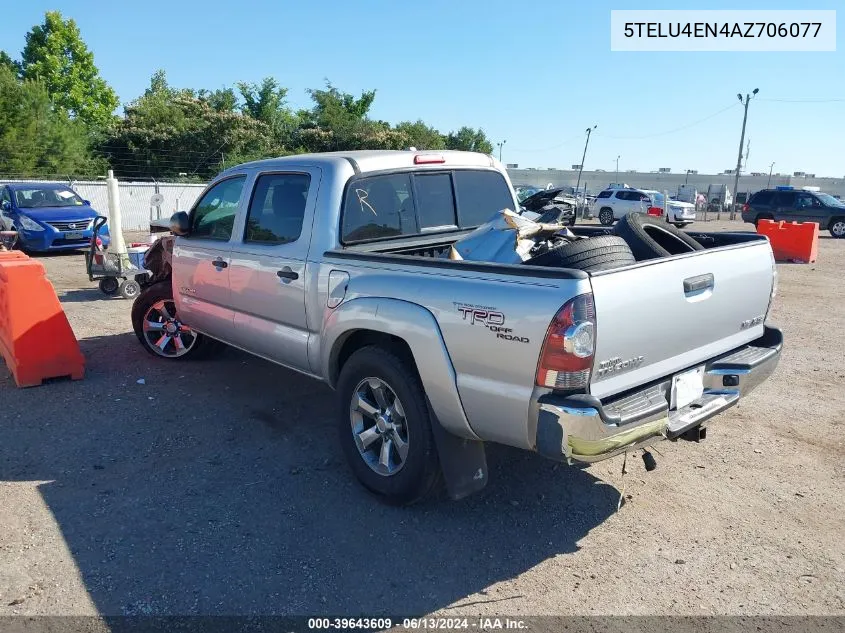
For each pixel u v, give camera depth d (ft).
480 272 11.08
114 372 21.13
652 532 12.44
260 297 16.19
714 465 15.19
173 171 114.32
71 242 50.06
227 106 139.23
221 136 119.14
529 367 10.27
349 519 12.74
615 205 108.27
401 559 11.51
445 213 16.90
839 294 37.70
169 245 21.02
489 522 12.72
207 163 118.62
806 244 52.85
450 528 12.49
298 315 15.07
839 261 54.75
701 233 15.46
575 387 10.03
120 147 114.32
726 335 12.91
